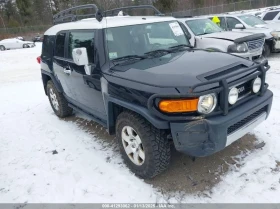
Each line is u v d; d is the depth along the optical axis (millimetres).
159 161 2990
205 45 7332
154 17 4125
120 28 3627
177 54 3572
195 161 3494
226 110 2713
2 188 3352
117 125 3346
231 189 2980
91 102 3998
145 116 2785
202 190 3006
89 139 4391
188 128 2629
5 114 6070
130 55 3539
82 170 3561
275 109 4836
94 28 3635
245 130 3000
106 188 3168
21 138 4684
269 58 9688
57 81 5031
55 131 4832
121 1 17484
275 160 3371
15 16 59375
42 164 3789
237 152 3607
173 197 2945
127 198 2986
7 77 11062
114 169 3506
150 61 3357
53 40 4898
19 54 19672
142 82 2838
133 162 3314
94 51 3547
